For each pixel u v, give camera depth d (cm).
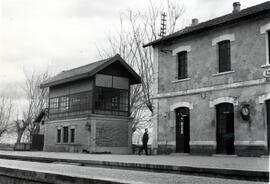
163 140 2352
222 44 2100
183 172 958
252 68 1905
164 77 2400
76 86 3025
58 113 3222
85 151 2773
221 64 2097
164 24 3166
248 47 1936
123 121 2941
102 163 1230
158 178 549
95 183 395
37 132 4591
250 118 1886
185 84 2256
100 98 2856
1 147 4275
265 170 796
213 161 1348
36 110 4675
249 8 2073
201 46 2186
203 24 2216
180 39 2316
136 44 3331
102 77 2873
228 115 2020
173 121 2303
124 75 3008
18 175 509
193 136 2164
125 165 1141
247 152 1878
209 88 2102
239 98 1947
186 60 2298
